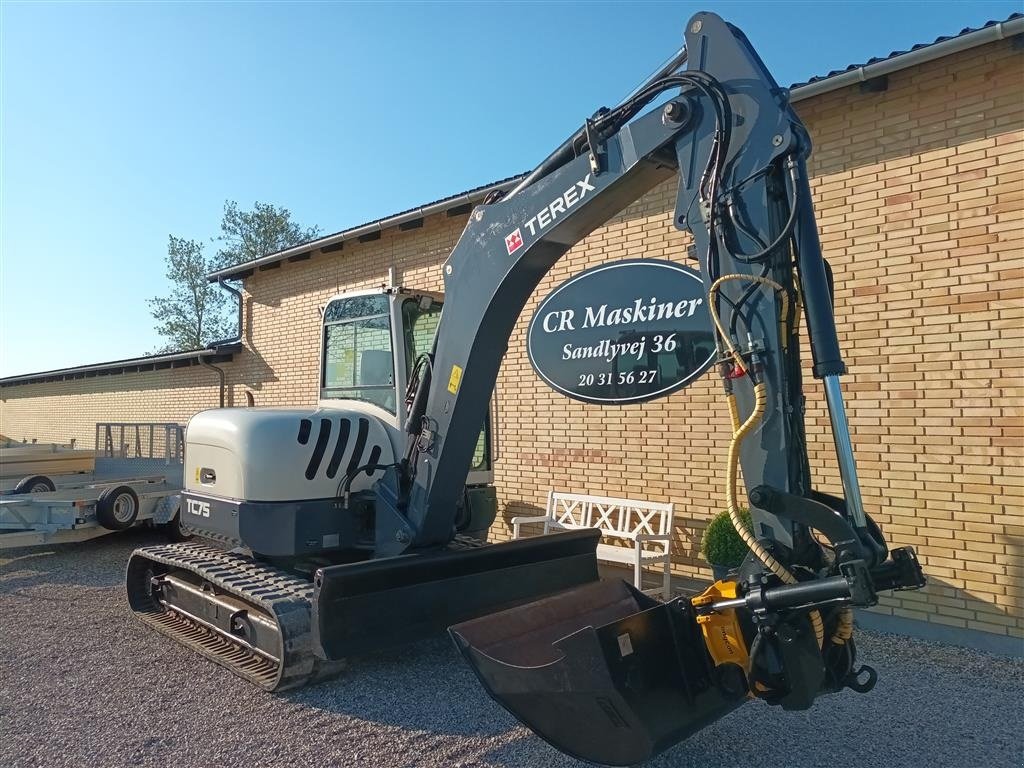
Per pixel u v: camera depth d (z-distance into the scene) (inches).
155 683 182.5
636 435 294.7
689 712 123.0
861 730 156.9
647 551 285.0
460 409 177.6
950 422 216.8
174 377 576.1
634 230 295.6
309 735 153.5
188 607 216.8
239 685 181.3
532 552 205.3
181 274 1477.6
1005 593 206.5
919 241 223.8
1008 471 206.5
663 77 142.4
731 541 240.1
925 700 173.5
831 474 238.7
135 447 452.4
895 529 226.4
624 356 295.9
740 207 122.9
